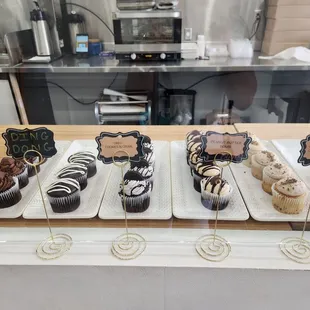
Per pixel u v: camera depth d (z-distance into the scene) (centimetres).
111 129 111
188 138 98
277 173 76
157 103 193
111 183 84
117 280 63
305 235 67
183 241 65
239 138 67
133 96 185
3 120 136
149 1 186
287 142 98
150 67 189
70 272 62
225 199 72
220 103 187
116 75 193
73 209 73
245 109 170
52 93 185
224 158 69
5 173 76
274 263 60
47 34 197
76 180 77
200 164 80
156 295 65
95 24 222
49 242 66
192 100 200
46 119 168
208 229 69
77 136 105
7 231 69
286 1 175
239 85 186
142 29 190
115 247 64
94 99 189
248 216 71
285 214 71
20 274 63
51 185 74
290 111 150
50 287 64
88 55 215
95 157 89
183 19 218
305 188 71
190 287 63
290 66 176
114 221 72
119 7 188
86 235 68
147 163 83
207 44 217
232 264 60
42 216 72
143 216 72
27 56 195
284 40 187
